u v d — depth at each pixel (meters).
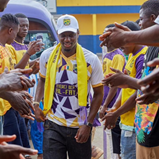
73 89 2.96
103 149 4.44
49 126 3.04
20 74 1.89
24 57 3.93
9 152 1.18
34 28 7.10
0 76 1.85
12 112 3.82
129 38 1.62
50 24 7.12
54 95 3.04
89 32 21.69
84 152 3.02
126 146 3.07
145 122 2.55
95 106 2.99
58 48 3.07
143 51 2.94
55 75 3.00
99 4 20.55
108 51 3.90
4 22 3.77
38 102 3.17
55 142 2.97
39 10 7.10
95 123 3.25
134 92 2.95
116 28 1.69
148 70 2.51
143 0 20.52
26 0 7.20
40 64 3.19
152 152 2.58
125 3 20.58
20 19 4.62
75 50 3.01
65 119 2.97
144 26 2.76
